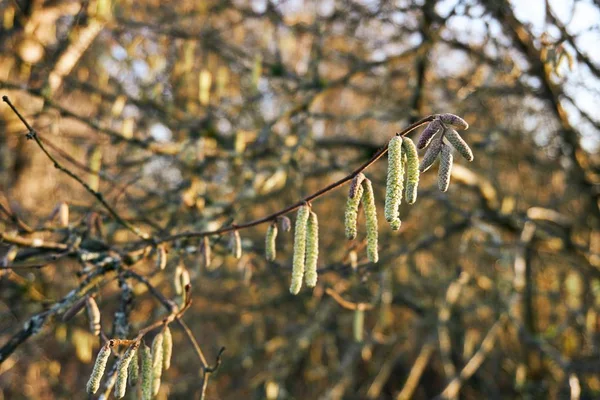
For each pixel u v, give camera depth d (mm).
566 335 6672
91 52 6332
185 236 2904
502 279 6426
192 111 5863
